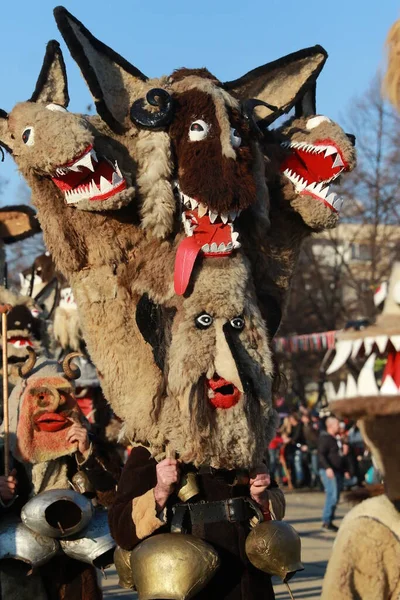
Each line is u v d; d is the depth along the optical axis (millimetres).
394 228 27312
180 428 3992
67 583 5117
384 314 3203
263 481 4121
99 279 4199
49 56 4332
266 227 4238
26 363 5188
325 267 29906
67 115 4008
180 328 3990
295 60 4488
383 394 3137
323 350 24844
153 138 4094
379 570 3557
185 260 3984
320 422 14047
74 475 5188
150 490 4066
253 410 3994
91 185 4035
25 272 8305
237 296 3998
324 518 13250
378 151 26766
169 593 3814
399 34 3533
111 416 7254
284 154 4332
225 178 3982
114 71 4246
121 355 4180
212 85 4180
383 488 3734
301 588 8758
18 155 4148
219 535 4098
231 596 4090
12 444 5094
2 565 4941
